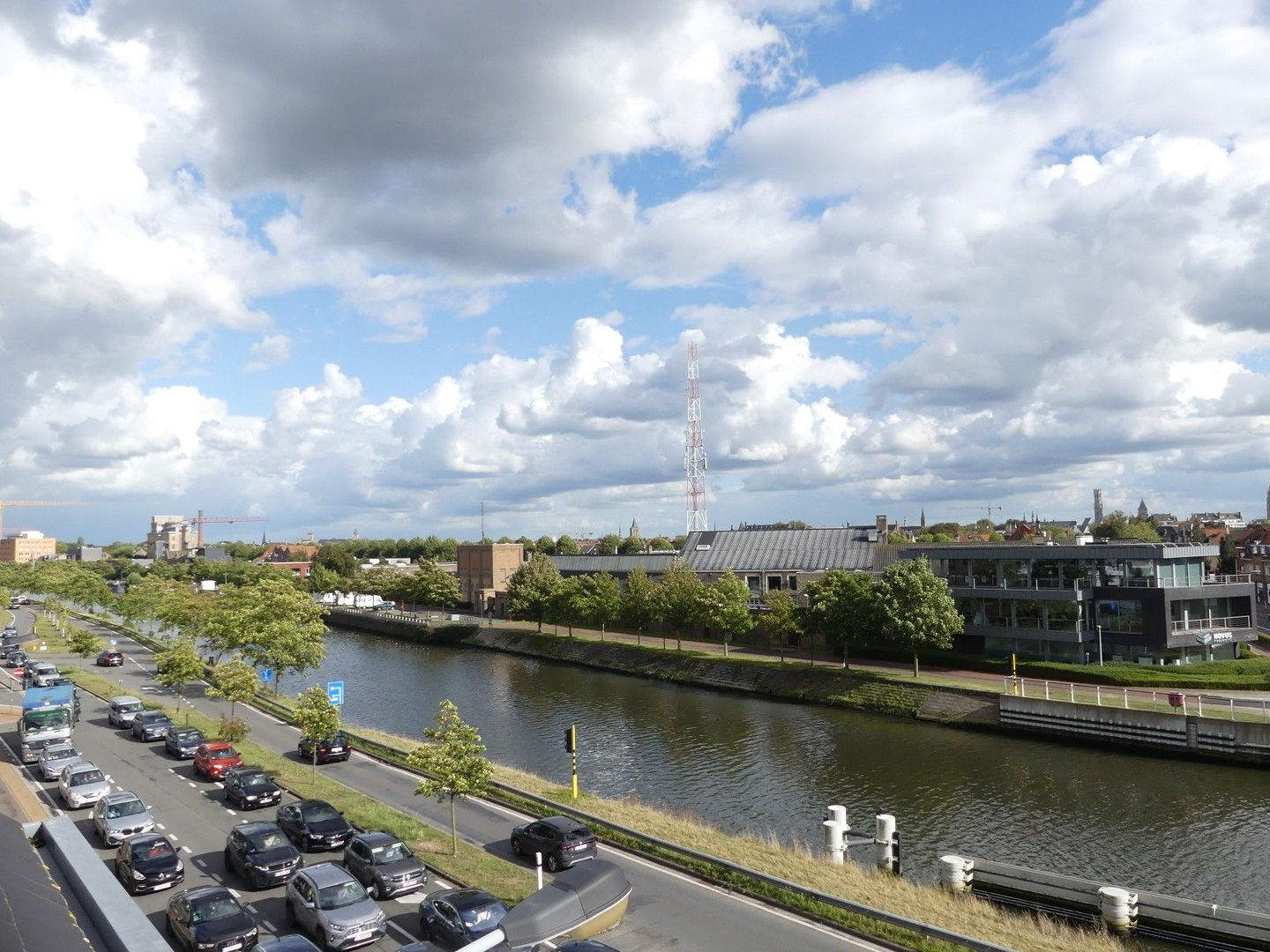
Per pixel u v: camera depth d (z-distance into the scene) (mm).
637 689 84500
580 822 33438
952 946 24328
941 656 81000
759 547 122688
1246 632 73312
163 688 75250
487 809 39812
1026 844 41031
